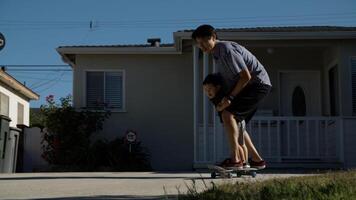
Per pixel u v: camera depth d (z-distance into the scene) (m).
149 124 14.62
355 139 11.89
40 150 15.13
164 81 14.77
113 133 14.59
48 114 14.28
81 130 14.14
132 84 14.77
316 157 12.12
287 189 4.64
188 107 14.66
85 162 13.87
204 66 12.03
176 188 5.96
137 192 5.77
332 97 13.31
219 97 5.81
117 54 14.81
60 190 6.11
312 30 12.32
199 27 5.78
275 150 12.38
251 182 5.41
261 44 12.60
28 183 7.08
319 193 4.44
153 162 14.49
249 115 5.98
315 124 12.23
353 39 12.45
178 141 14.55
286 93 14.10
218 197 4.50
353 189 4.67
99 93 14.78
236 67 5.61
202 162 11.91
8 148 13.45
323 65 13.99
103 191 5.92
